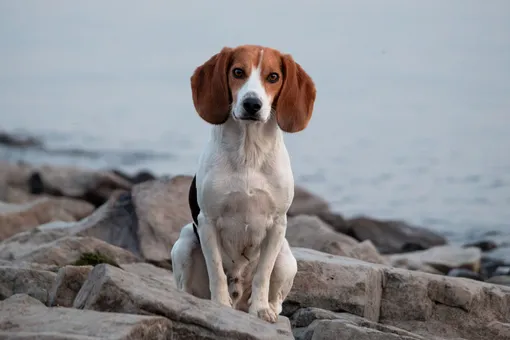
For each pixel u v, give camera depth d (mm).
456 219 18656
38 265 8031
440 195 21281
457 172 24375
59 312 5355
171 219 10125
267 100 6344
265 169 6508
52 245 8812
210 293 6902
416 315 7559
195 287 7078
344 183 23094
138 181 20000
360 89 49000
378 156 27469
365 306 7316
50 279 7164
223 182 6457
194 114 41219
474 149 28641
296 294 7375
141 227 10000
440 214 19188
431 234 15547
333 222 15648
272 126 6547
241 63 6434
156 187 10500
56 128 36938
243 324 5621
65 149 30453
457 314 7543
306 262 7434
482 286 7672
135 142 32125
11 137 31953
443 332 7465
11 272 7184
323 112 39719
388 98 44938
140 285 5746
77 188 17562
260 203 6512
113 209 10508
